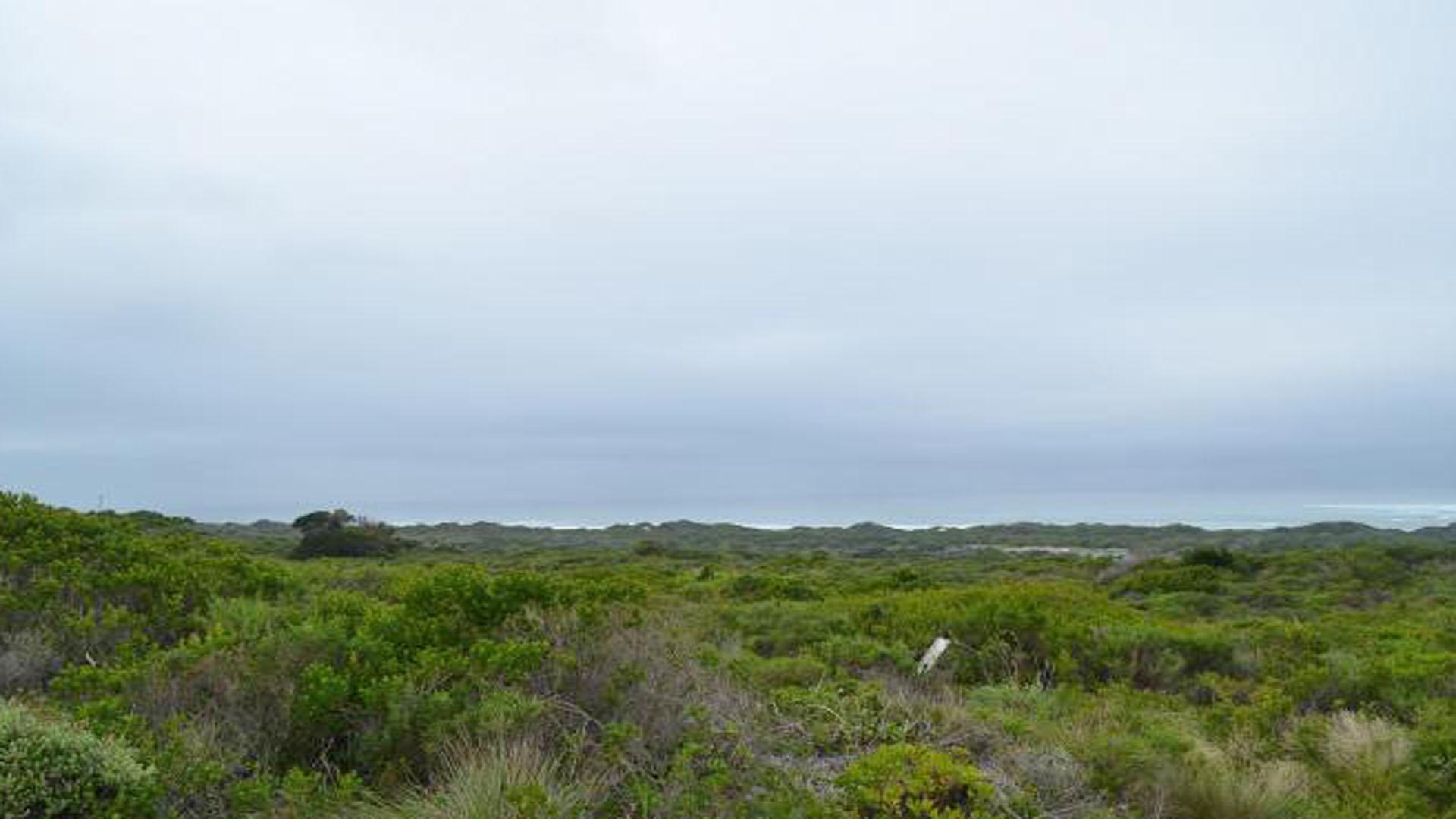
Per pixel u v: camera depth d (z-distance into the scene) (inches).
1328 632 473.1
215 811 171.0
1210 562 1007.0
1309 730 272.8
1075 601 559.2
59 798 159.9
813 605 520.1
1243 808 200.2
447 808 165.3
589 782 176.2
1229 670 390.3
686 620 417.4
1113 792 208.5
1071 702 306.8
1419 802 216.2
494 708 193.8
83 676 210.2
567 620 241.1
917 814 171.3
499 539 2401.6
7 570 292.4
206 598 307.7
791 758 211.0
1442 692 331.6
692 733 198.1
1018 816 183.5
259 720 200.7
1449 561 1064.8
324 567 582.9
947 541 2491.4
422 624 240.4
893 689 305.0
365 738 195.2
